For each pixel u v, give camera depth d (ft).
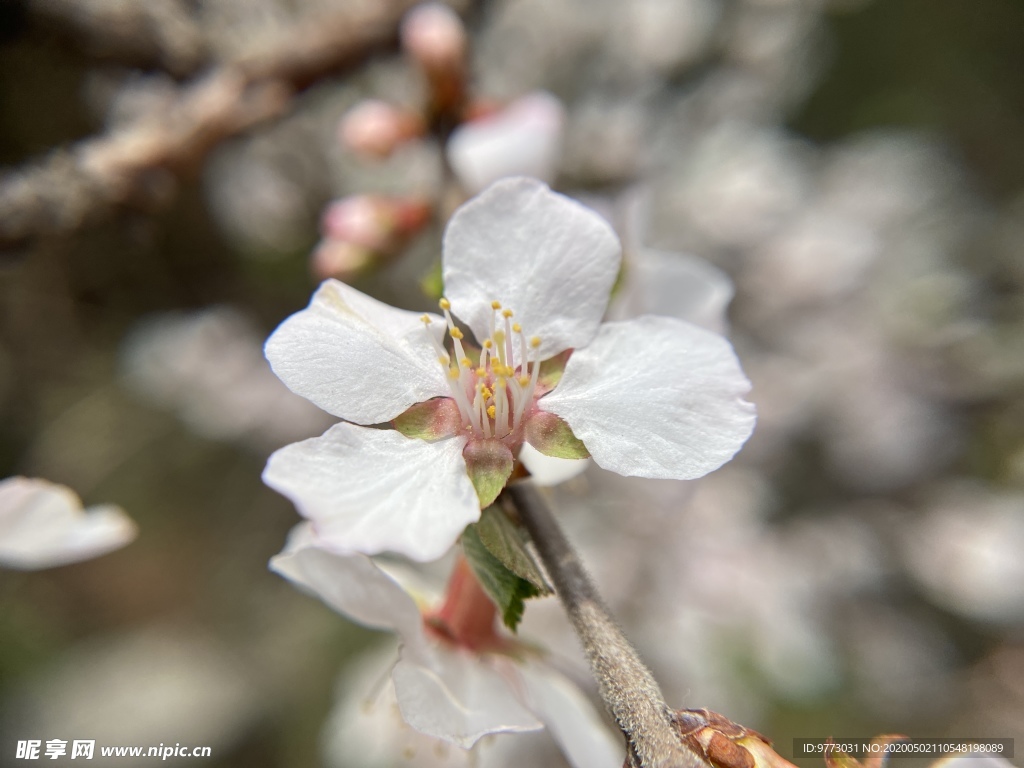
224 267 0.42
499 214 0.15
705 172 0.45
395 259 0.25
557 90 0.43
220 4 0.28
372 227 0.24
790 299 0.46
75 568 0.51
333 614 0.48
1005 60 0.65
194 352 0.42
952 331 0.48
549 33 0.44
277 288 0.43
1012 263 0.53
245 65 0.25
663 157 0.44
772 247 0.45
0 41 0.26
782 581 0.40
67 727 0.48
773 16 0.46
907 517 0.47
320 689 0.48
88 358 0.43
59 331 0.41
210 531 0.49
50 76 0.36
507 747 0.29
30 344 0.41
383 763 0.27
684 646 0.36
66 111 0.38
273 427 0.43
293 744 0.48
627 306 0.21
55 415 0.44
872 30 0.61
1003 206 0.59
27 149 0.38
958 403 0.48
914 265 0.49
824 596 0.45
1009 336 0.49
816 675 0.38
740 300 0.45
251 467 0.47
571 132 0.41
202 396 0.43
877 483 0.47
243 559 0.49
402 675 0.15
